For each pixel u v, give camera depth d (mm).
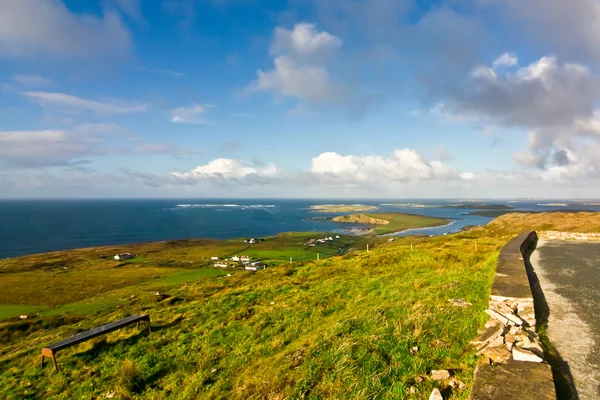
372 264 25891
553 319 9039
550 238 27453
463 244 30781
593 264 16453
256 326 13711
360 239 162500
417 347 7793
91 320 24047
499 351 6645
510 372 5586
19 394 11102
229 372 10117
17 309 49844
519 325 8172
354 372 7129
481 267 17188
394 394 6129
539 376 5391
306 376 7473
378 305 12578
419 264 22500
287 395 6910
